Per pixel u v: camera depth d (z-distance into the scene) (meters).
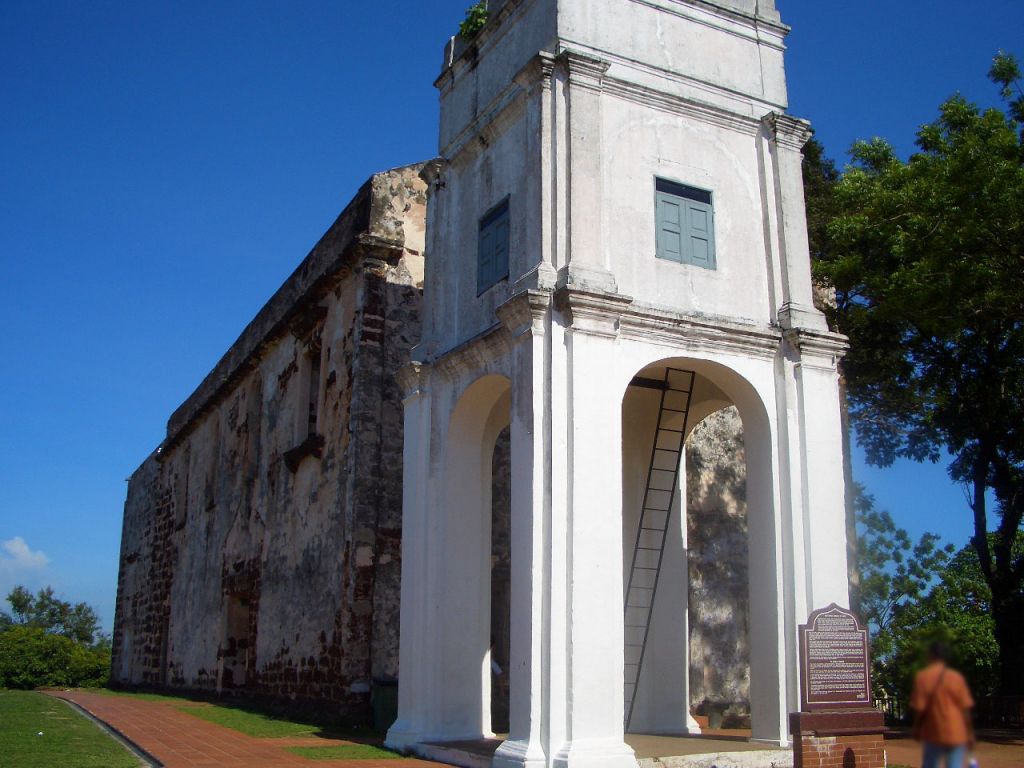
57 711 16.95
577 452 9.76
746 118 11.98
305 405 18.30
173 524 27.80
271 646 17.95
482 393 11.92
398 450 15.34
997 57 15.77
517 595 9.78
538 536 9.67
